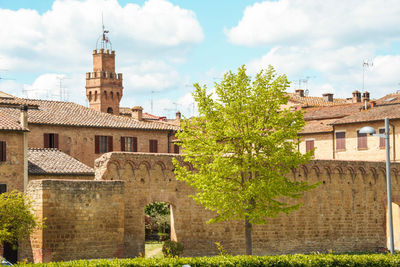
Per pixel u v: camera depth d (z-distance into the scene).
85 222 42.88
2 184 52.91
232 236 51.44
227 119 44.66
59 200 42.09
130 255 46.34
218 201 44.06
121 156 46.66
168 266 32.62
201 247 49.81
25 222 40.53
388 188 37.50
